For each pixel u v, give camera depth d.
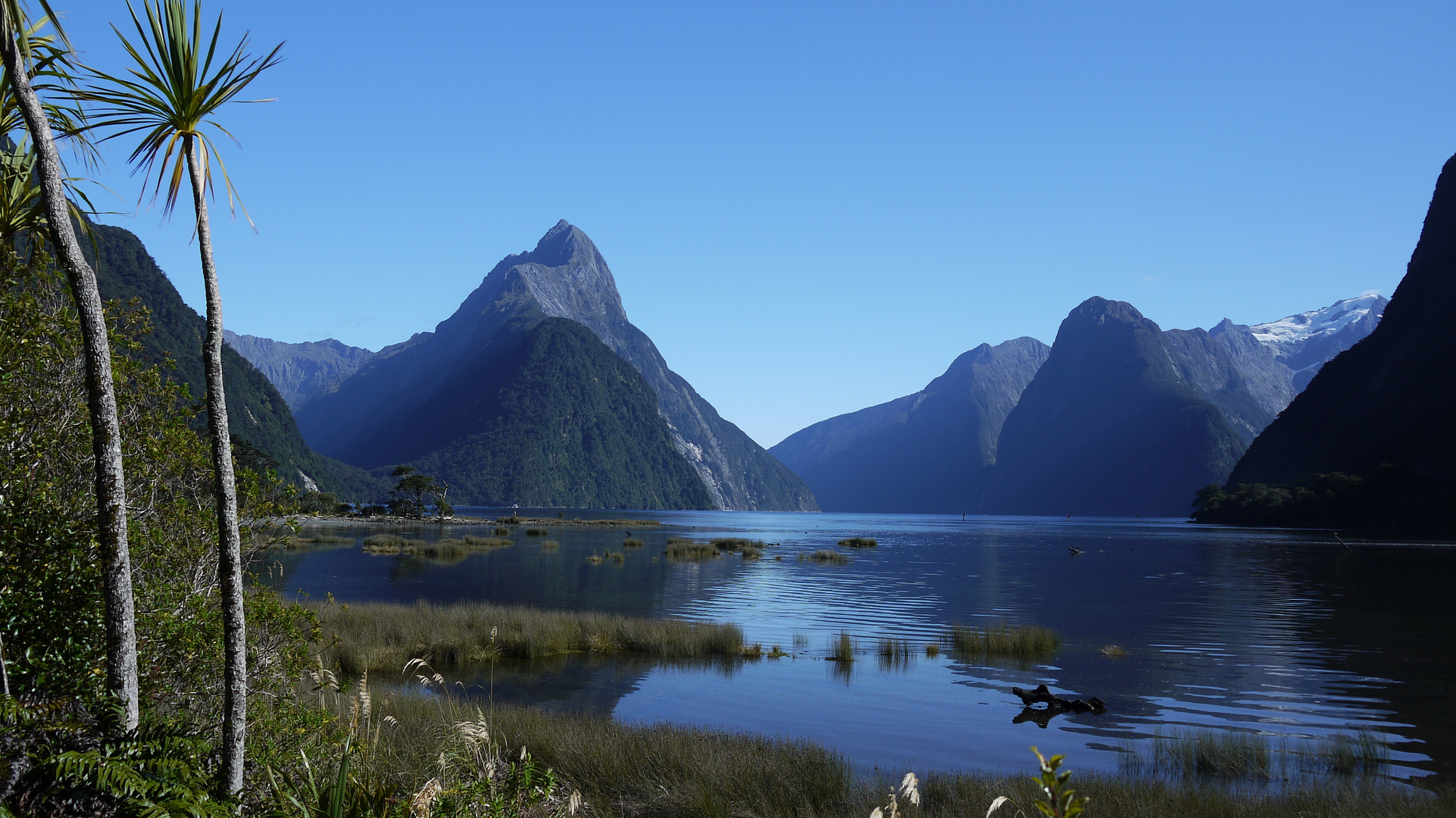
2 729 4.55
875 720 16.30
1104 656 24.22
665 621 25.83
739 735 12.98
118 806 4.44
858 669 21.73
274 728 7.24
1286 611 36.06
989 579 52.06
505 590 38.62
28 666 5.88
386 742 8.73
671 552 69.12
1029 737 15.23
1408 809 10.25
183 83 4.99
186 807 4.49
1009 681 20.45
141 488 7.61
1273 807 10.13
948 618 32.56
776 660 22.66
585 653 22.69
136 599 7.19
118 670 5.02
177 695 7.30
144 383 7.81
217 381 5.13
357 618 22.09
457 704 12.92
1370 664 23.25
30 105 4.82
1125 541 115.19
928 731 15.55
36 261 7.08
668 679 19.78
